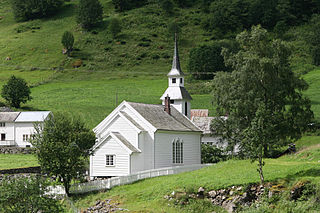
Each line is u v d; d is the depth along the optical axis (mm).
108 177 61344
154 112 69938
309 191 42188
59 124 54125
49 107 130625
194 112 109625
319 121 98312
